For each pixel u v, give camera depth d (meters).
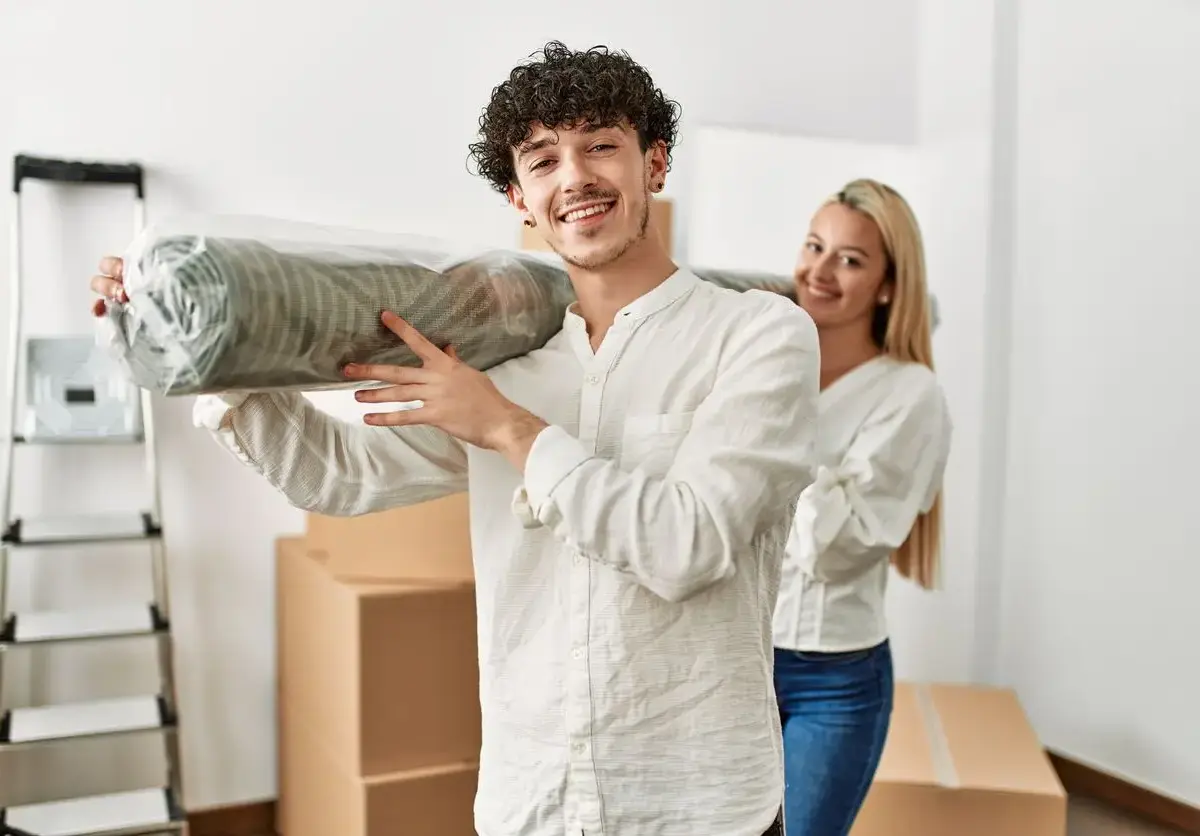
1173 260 2.87
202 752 2.86
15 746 2.40
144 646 2.81
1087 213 3.12
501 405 1.07
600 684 1.10
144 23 2.70
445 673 2.34
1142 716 3.00
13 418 2.55
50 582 2.71
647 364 1.15
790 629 1.87
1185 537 2.86
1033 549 3.33
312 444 1.23
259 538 2.89
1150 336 2.94
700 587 1.05
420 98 2.96
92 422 2.64
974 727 2.52
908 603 3.68
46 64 2.62
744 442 1.07
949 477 3.51
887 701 1.91
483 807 1.19
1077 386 3.17
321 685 2.49
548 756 1.13
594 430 1.15
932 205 3.56
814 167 3.65
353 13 2.88
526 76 1.11
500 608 1.17
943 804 2.18
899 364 2.00
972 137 3.40
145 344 0.98
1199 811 2.84
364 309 1.02
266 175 2.82
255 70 2.80
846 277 1.99
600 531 1.03
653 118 1.16
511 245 3.08
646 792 1.11
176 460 2.79
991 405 3.39
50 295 2.66
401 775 2.29
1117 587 3.06
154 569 2.74
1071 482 3.20
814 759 1.85
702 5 3.29
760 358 1.10
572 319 1.21
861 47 3.52
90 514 2.73
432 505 2.35
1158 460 2.93
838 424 1.97
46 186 2.64
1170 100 2.87
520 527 1.16
